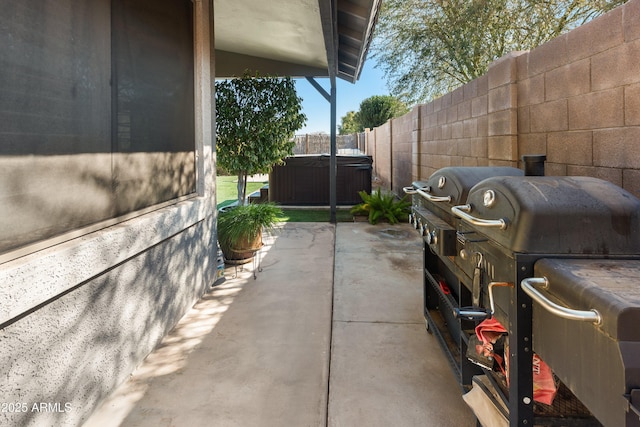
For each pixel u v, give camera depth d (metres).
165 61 2.72
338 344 2.61
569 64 2.20
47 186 1.63
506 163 2.96
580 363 0.94
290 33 5.33
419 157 6.52
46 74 1.62
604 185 1.31
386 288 3.67
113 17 2.10
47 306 1.58
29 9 1.53
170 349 2.51
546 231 1.17
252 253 4.34
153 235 2.40
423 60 9.91
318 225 6.86
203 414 1.89
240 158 5.57
